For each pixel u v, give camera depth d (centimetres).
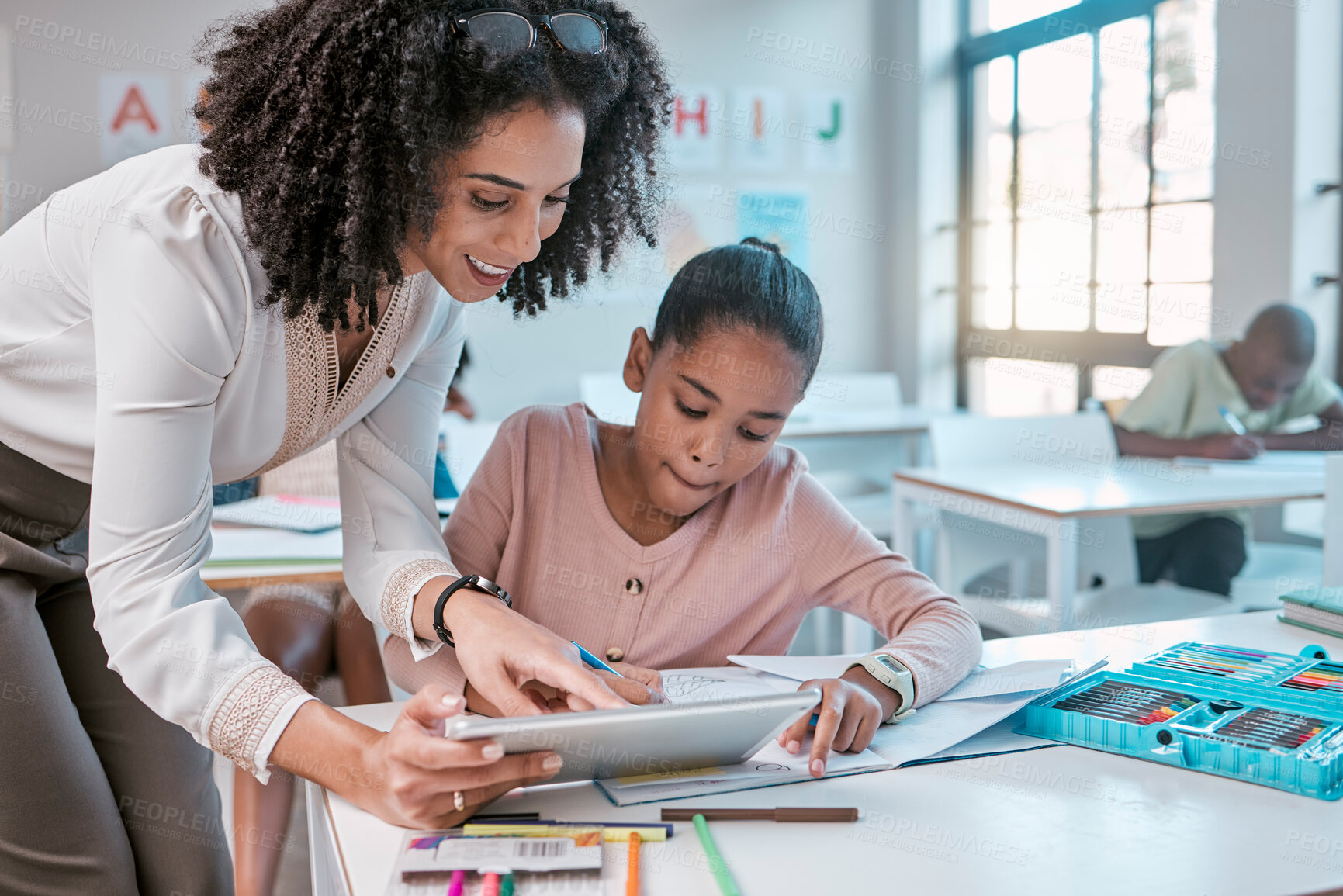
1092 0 383
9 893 94
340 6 79
